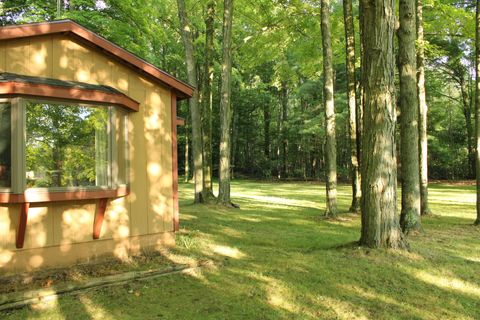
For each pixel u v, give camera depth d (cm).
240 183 3091
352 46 1177
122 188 595
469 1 2094
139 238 648
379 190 624
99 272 543
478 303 450
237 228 914
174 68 2619
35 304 443
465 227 918
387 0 601
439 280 516
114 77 622
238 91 3562
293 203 1523
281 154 3862
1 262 504
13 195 485
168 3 1658
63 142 531
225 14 1327
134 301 458
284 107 3541
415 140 830
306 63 1622
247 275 550
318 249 689
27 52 537
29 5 1085
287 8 1421
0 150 491
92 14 1036
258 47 1602
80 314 420
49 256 541
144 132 659
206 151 1424
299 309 435
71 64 577
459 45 2550
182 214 1144
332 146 1094
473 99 3161
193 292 487
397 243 623
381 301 455
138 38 1156
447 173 3297
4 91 473
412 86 817
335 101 2731
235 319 411
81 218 574
